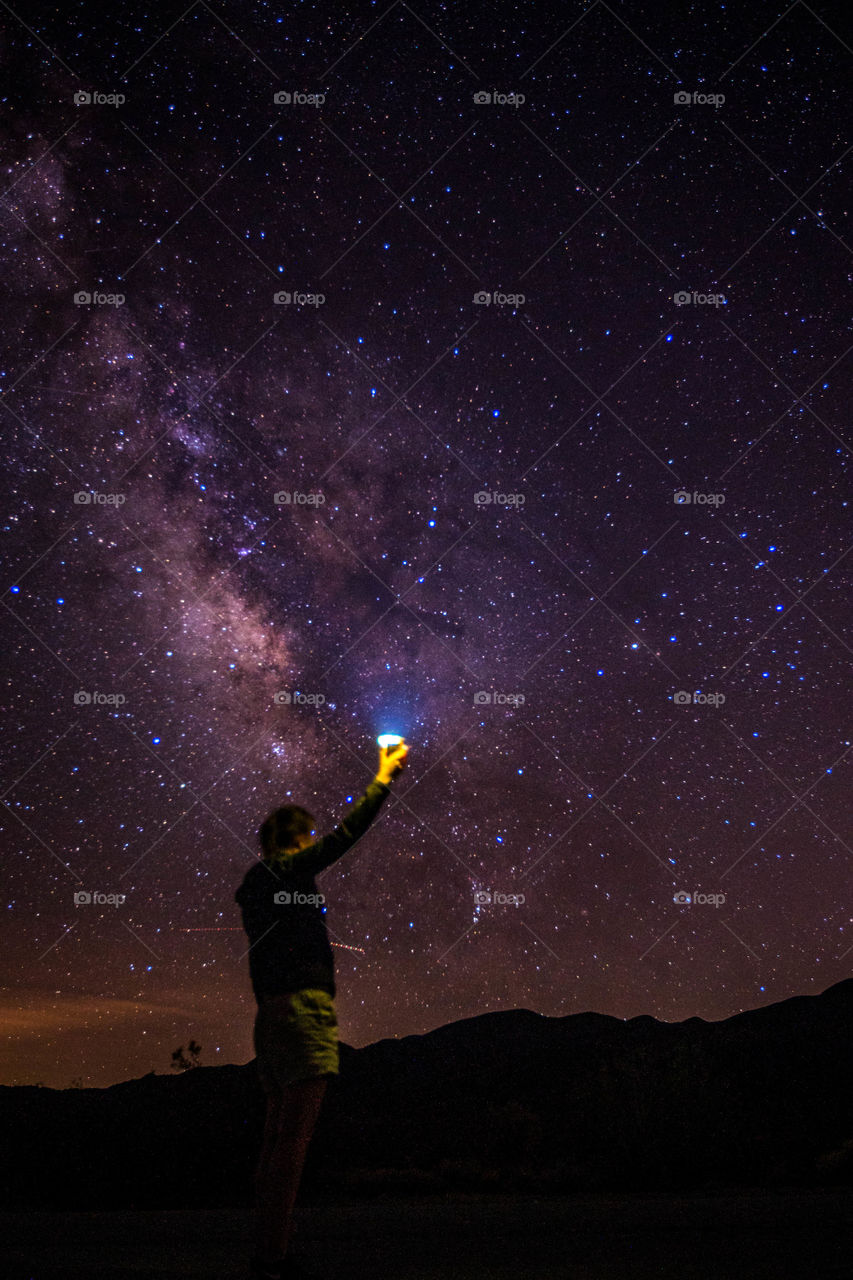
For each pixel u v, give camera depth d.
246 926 2.47
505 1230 3.40
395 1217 3.93
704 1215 3.67
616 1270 2.47
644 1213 3.82
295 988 2.34
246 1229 3.61
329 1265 2.65
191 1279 2.40
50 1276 2.47
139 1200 4.95
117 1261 2.76
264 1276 2.23
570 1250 2.87
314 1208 4.53
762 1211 3.75
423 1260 2.72
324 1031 2.32
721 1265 2.51
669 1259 2.64
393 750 2.56
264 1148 2.40
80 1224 3.85
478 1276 2.42
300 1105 2.25
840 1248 2.79
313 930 2.42
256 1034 2.39
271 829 2.71
